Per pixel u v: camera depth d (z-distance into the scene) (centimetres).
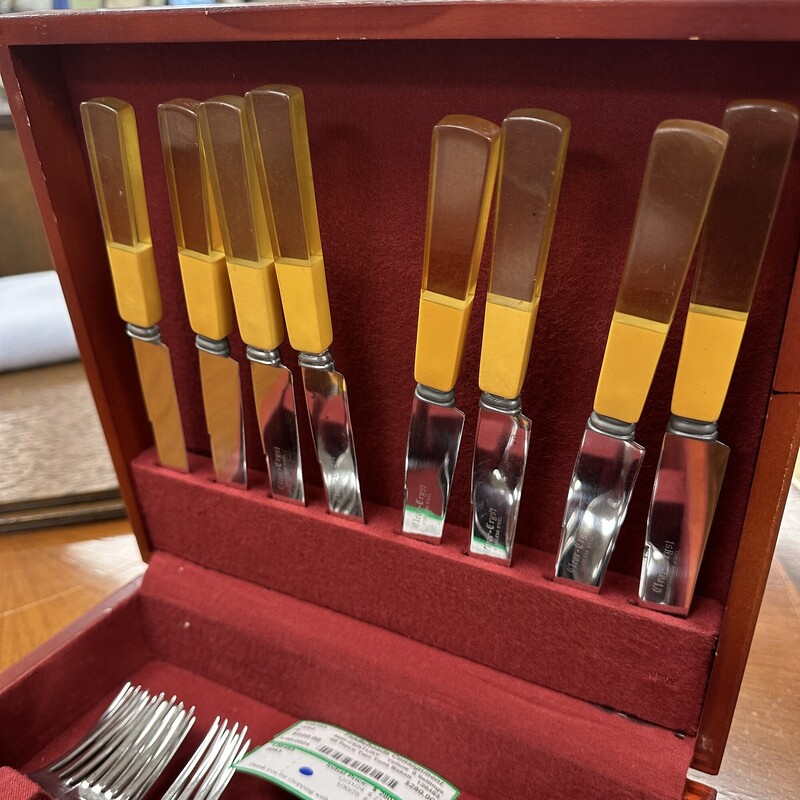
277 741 46
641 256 29
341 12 31
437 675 46
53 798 43
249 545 51
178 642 55
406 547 44
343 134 38
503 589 42
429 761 47
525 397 41
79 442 75
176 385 54
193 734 51
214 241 41
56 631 57
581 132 33
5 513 67
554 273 36
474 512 41
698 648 38
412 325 42
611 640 40
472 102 35
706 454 33
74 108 45
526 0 28
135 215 41
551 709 43
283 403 43
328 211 41
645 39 28
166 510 53
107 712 50
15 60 40
